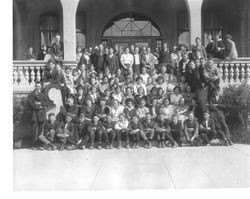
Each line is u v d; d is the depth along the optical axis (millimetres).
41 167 11352
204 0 21922
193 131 14625
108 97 15180
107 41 23188
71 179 9844
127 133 14383
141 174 10250
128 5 22938
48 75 16344
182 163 11602
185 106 15156
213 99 15133
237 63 17094
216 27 22969
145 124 14555
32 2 21500
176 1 22141
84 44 23000
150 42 23188
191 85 15727
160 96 15422
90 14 22984
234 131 15422
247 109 15273
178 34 23000
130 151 13805
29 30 22500
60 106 15250
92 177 10039
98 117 14586
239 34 22328
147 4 22906
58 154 13453
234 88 15688
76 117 14703
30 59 19516
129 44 23188
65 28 18031
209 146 14586
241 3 21609
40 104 14875
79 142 14586
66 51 18016
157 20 23078
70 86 16094
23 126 15609
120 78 16484
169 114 14953
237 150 13648
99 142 14398
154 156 12766
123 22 23297
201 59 15578
